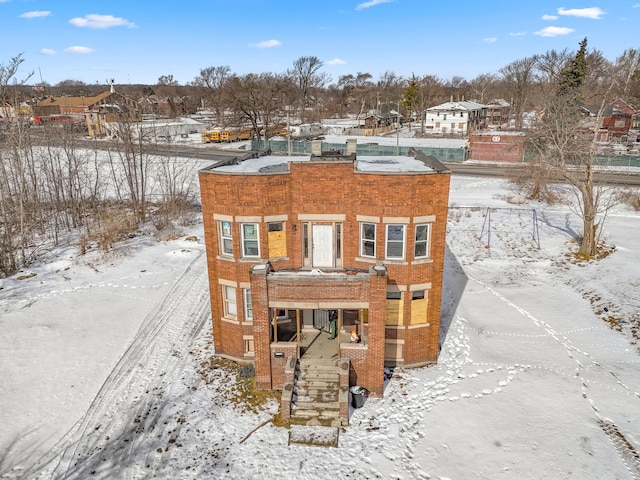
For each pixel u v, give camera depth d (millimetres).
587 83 66250
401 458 15961
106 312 27078
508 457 15734
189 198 54125
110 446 16734
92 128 96375
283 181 19422
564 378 20109
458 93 166750
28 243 39406
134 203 45844
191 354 22719
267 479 15211
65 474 15516
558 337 23750
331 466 15688
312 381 18922
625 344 22812
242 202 19359
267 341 19094
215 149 86000
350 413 18234
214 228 20328
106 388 20031
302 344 20766
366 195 19109
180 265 34531
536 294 28984
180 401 19156
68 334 24484
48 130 63625
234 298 21156
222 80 156500
